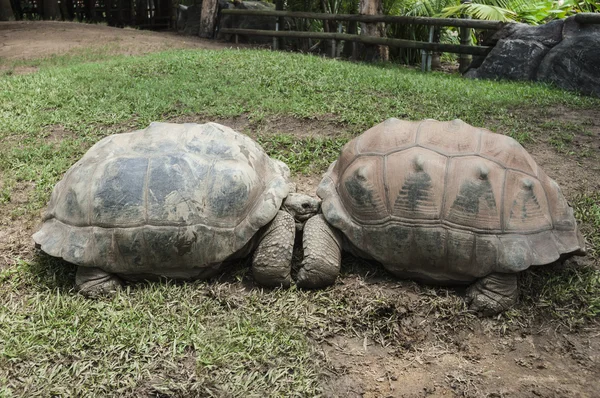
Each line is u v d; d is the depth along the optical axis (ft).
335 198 7.59
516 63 19.81
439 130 7.50
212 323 6.82
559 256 6.86
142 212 7.06
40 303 7.10
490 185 6.93
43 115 14.03
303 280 7.34
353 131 12.60
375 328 6.84
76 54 23.80
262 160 8.03
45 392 5.82
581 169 11.12
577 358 6.49
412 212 7.01
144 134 7.80
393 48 26.96
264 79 16.63
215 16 33.12
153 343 6.44
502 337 6.82
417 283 7.56
